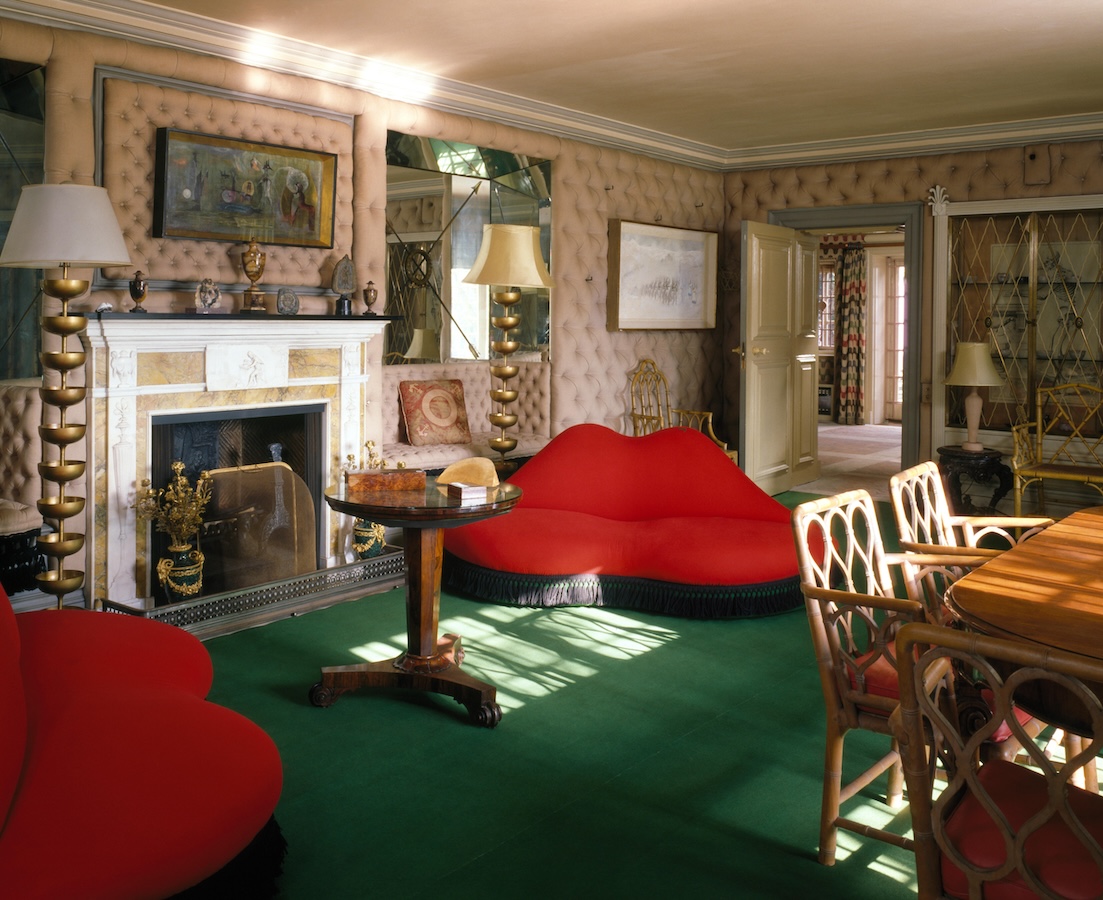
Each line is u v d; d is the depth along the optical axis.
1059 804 1.52
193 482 4.65
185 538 4.39
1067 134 6.62
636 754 3.06
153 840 1.89
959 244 7.22
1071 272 6.79
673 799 2.77
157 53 4.38
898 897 2.29
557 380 6.79
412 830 2.59
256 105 4.83
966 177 7.07
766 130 7.21
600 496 5.14
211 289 4.49
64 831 1.85
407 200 5.96
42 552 3.96
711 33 4.75
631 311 7.22
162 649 2.73
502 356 6.66
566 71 5.47
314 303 5.20
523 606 4.66
